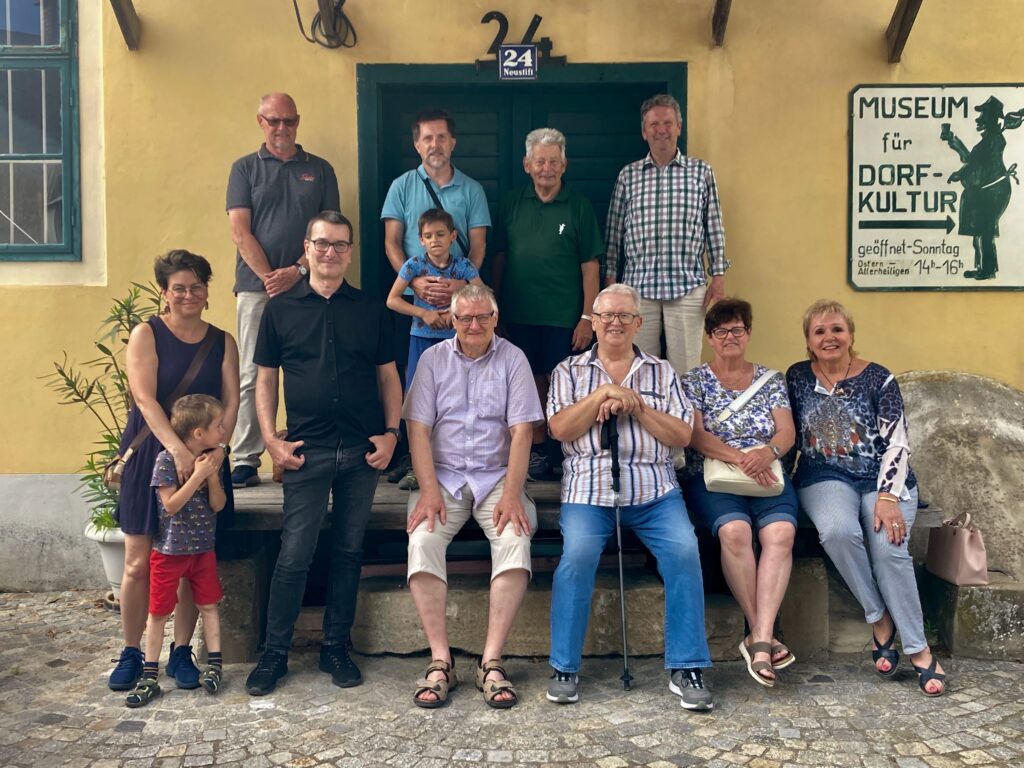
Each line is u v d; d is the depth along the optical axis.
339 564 3.65
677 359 4.54
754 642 3.51
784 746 3.03
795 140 4.86
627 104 5.04
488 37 4.80
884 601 3.63
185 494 3.34
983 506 4.53
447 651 3.52
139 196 4.81
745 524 3.61
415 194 4.37
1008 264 4.89
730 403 3.80
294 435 3.60
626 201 4.57
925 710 3.32
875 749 3.01
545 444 4.54
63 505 4.88
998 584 3.91
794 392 3.88
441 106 5.02
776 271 4.89
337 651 3.64
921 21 4.83
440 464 3.69
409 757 2.97
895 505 3.59
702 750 3.01
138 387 3.44
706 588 4.08
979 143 4.86
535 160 4.29
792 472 4.00
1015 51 4.85
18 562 4.88
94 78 4.82
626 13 4.79
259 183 4.38
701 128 4.84
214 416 3.42
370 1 4.77
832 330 3.75
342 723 3.22
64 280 4.86
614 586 3.91
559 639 3.44
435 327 4.11
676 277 4.47
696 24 4.80
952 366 4.93
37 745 3.05
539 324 4.41
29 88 4.86
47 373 4.86
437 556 3.56
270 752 3.01
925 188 4.88
